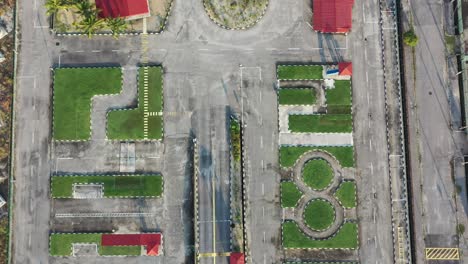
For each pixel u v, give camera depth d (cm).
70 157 6119
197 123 6147
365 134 6153
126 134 6131
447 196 6103
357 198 6056
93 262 5978
